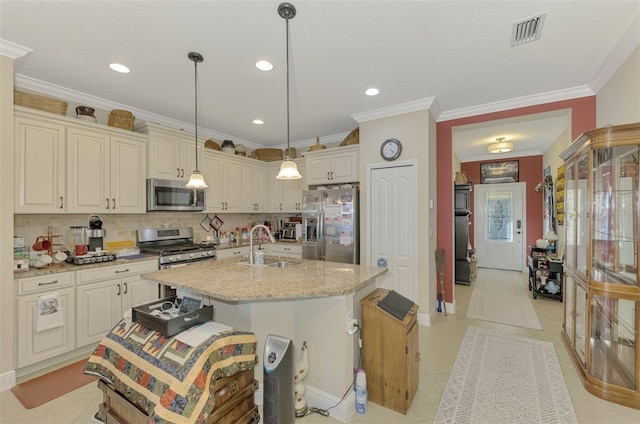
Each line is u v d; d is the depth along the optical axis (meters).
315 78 2.85
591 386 2.16
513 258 6.68
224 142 4.73
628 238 2.12
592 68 2.64
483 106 3.55
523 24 2.04
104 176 3.07
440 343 3.01
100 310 2.82
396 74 2.78
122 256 3.27
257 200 5.08
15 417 1.93
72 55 2.40
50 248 2.79
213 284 1.91
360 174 3.92
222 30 2.09
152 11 1.88
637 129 2.00
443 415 1.94
